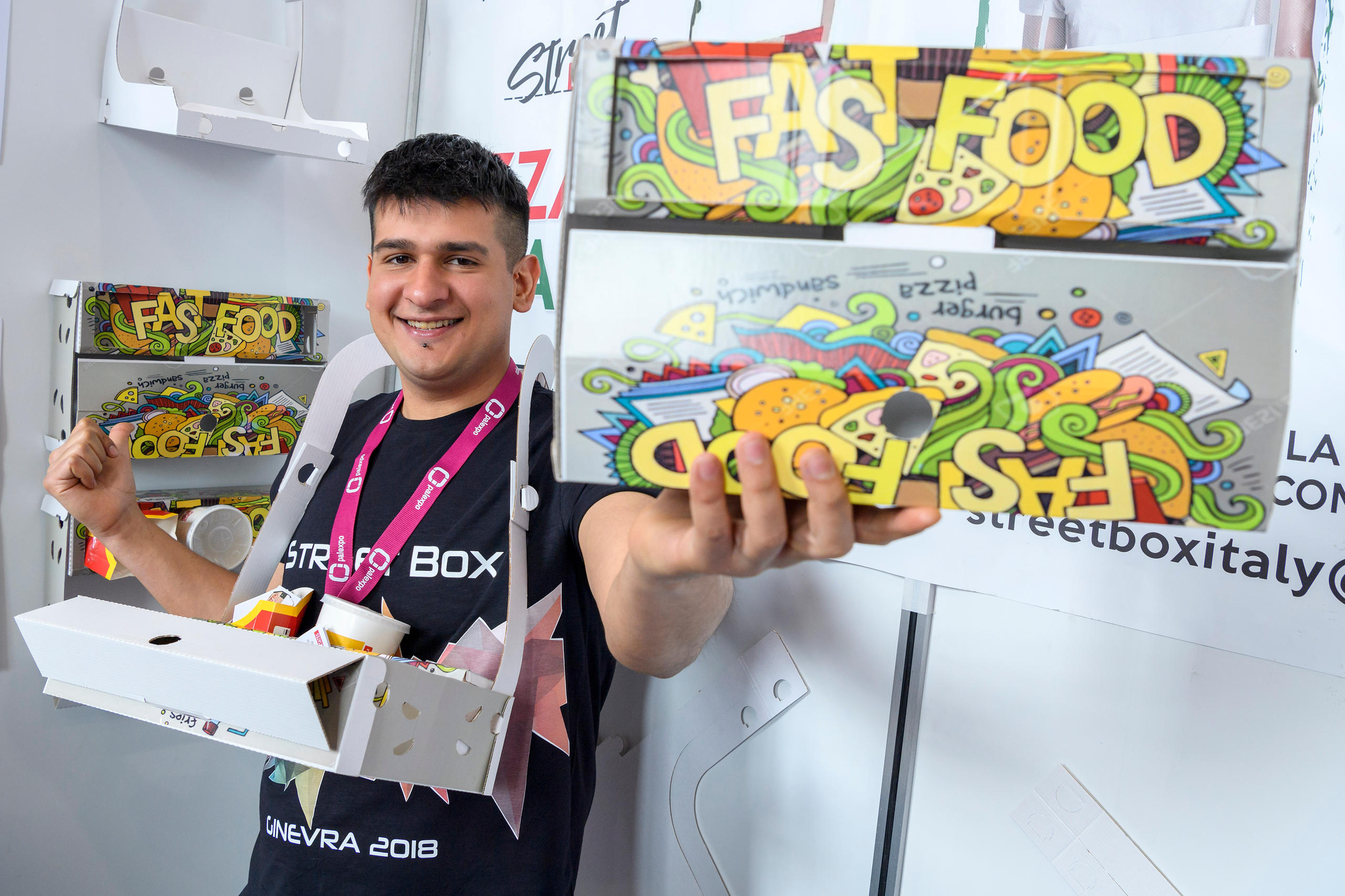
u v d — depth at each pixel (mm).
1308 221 736
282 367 1332
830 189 417
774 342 422
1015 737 910
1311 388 738
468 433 926
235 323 1271
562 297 447
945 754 955
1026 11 863
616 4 1215
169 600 1018
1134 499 419
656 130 425
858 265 415
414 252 910
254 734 608
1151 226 404
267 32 1336
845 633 1031
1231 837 793
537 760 845
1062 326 406
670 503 549
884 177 415
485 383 967
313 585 910
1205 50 787
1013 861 911
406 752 618
